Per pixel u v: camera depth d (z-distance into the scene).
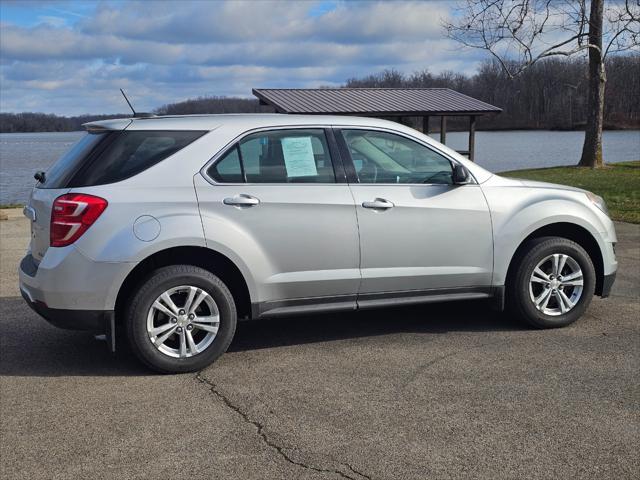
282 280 5.11
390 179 5.45
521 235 5.67
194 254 5.09
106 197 4.69
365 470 3.46
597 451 3.62
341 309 5.33
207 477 3.43
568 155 37.81
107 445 3.81
